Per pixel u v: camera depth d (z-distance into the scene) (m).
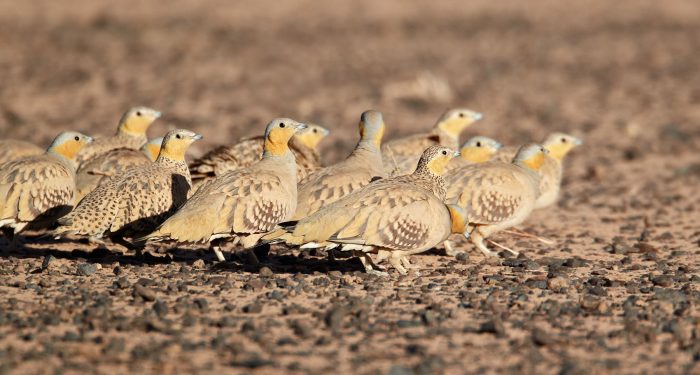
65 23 58.25
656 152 26.81
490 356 9.07
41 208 13.38
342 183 13.56
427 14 69.69
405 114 34.38
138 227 12.95
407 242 11.72
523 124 32.56
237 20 63.81
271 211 12.52
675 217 18.06
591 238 15.91
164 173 13.37
